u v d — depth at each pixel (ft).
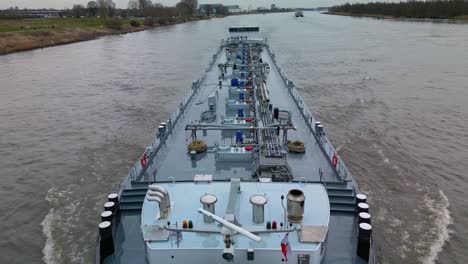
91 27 490.90
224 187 49.19
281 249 38.24
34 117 147.54
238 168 64.44
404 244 67.41
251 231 40.34
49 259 66.44
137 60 276.62
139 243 49.75
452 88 172.65
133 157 107.24
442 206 79.00
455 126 124.98
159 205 42.57
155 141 76.07
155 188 43.24
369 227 45.14
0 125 138.62
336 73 213.66
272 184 49.39
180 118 90.89
